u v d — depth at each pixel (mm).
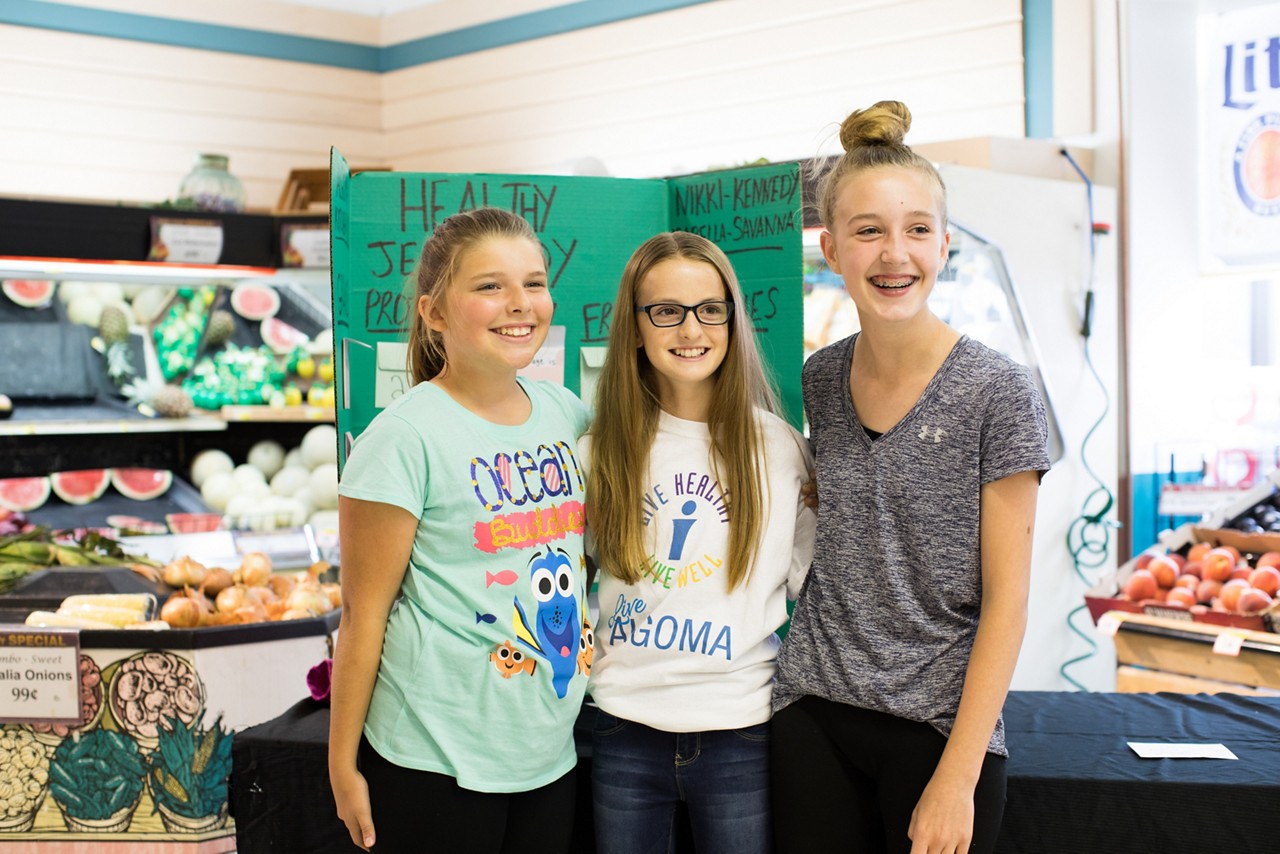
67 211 3586
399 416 1606
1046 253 3602
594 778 1770
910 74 4387
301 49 5977
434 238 1713
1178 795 1829
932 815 1506
